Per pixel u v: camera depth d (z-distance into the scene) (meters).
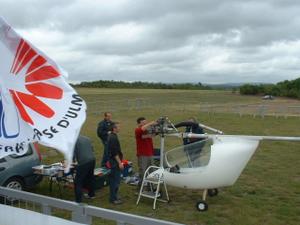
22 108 3.97
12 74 4.05
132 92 92.44
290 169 12.58
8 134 3.99
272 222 7.57
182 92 102.88
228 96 86.19
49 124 3.88
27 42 4.01
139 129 9.16
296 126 25.47
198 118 30.45
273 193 9.65
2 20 3.96
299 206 8.62
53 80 4.06
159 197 8.97
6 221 5.00
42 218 4.55
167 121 8.64
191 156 8.21
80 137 8.41
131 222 3.81
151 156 9.36
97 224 7.13
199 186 8.05
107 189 9.78
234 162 7.78
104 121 11.56
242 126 25.30
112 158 8.51
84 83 137.25
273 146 17.27
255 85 94.88
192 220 7.63
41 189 9.66
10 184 8.40
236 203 8.73
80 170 8.26
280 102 62.00
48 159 13.64
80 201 8.34
